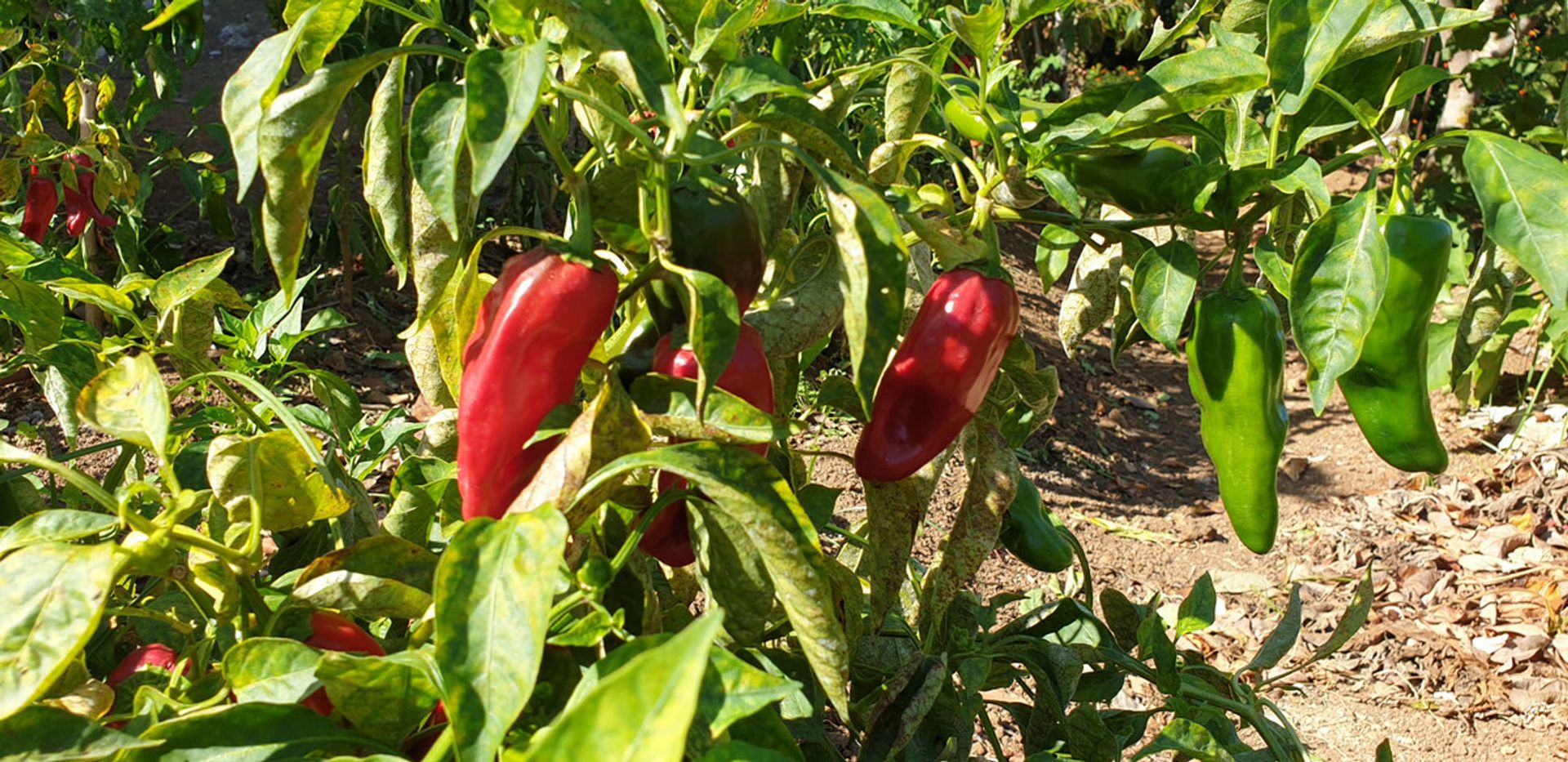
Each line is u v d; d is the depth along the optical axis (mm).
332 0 1031
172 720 975
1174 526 5645
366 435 1862
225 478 1231
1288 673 1984
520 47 936
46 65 4270
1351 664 4582
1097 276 1633
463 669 902
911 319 1551
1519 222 1084
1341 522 5660
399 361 4945
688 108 1206
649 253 1206
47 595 956
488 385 1062
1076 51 11688
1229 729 1868
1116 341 1671
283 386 4574
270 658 1049
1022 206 1488
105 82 4203
